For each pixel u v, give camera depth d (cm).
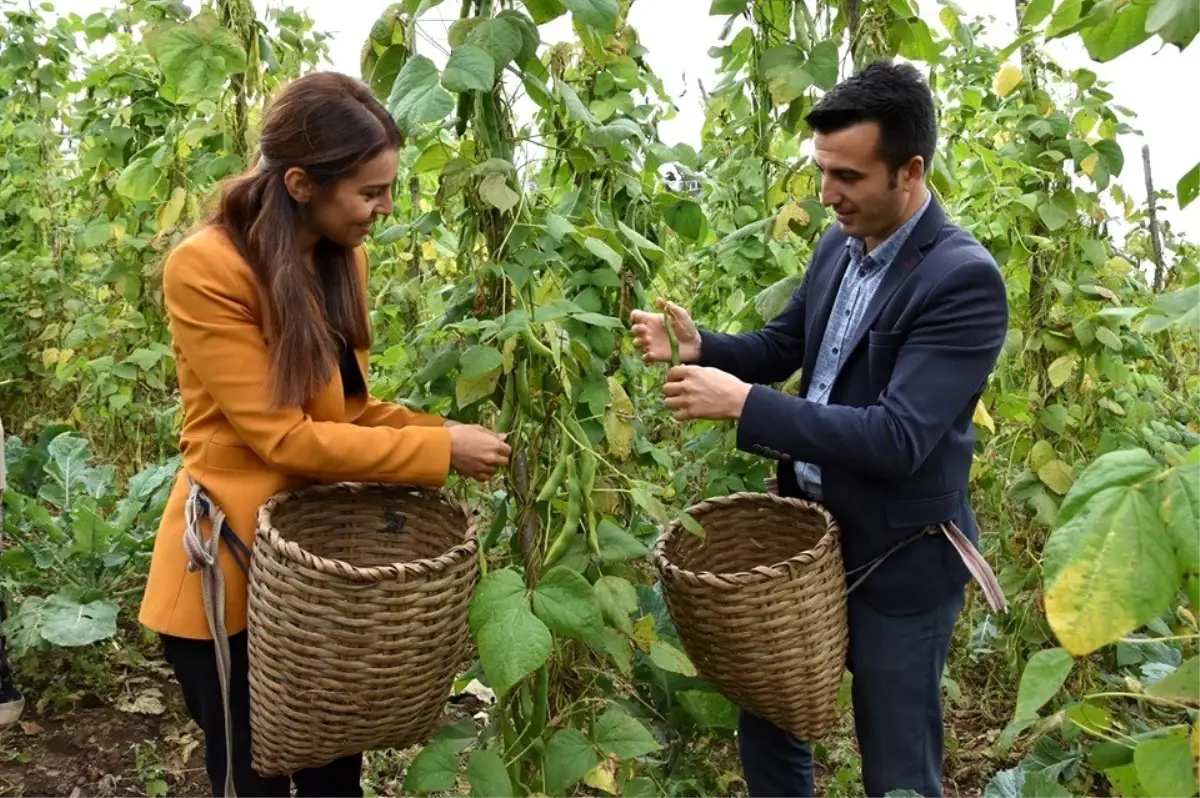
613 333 220
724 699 252
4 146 584
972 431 203
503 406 188
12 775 281
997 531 368
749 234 303
